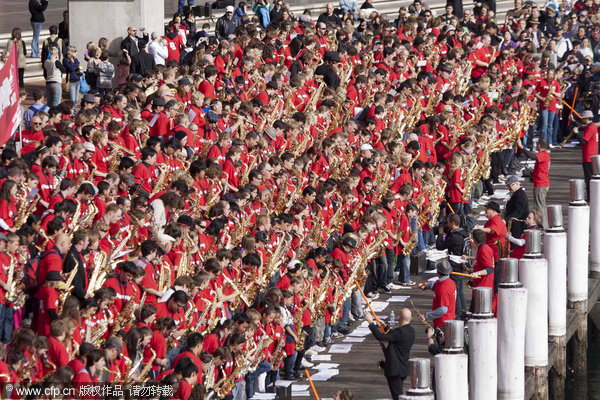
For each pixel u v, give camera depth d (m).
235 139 79.44
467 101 108.19
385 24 125.56
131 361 51.31
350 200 80.50
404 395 51.53
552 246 75.06
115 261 59.28
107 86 99.81
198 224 65.38
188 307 58.41
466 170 96.44
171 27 114.69
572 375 83.81
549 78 128.50
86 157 67.50
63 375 45.88
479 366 58.06
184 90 84.12
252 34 106.25
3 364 45.47
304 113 90.69
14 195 58.22
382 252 81.19
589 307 87.00
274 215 79.62
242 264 65.69
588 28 151.00
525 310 62.84
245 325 58.66
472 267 86.88
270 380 62.50
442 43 129.62
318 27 114.38
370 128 96.88
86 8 109.50
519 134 116.56
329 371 66.88
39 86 113.50
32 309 55.34
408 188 83.88
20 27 142.38
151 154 70.12
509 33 140.25
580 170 122.12
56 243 54.03
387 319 76.00
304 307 66.69
